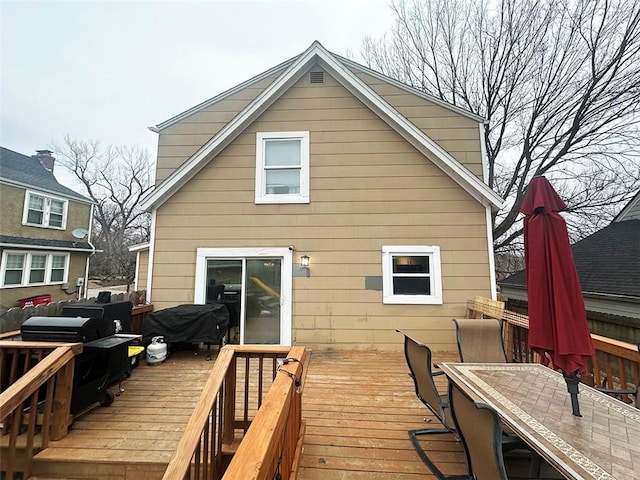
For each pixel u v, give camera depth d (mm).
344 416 3230
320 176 6047
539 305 2217
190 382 4102
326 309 5727
